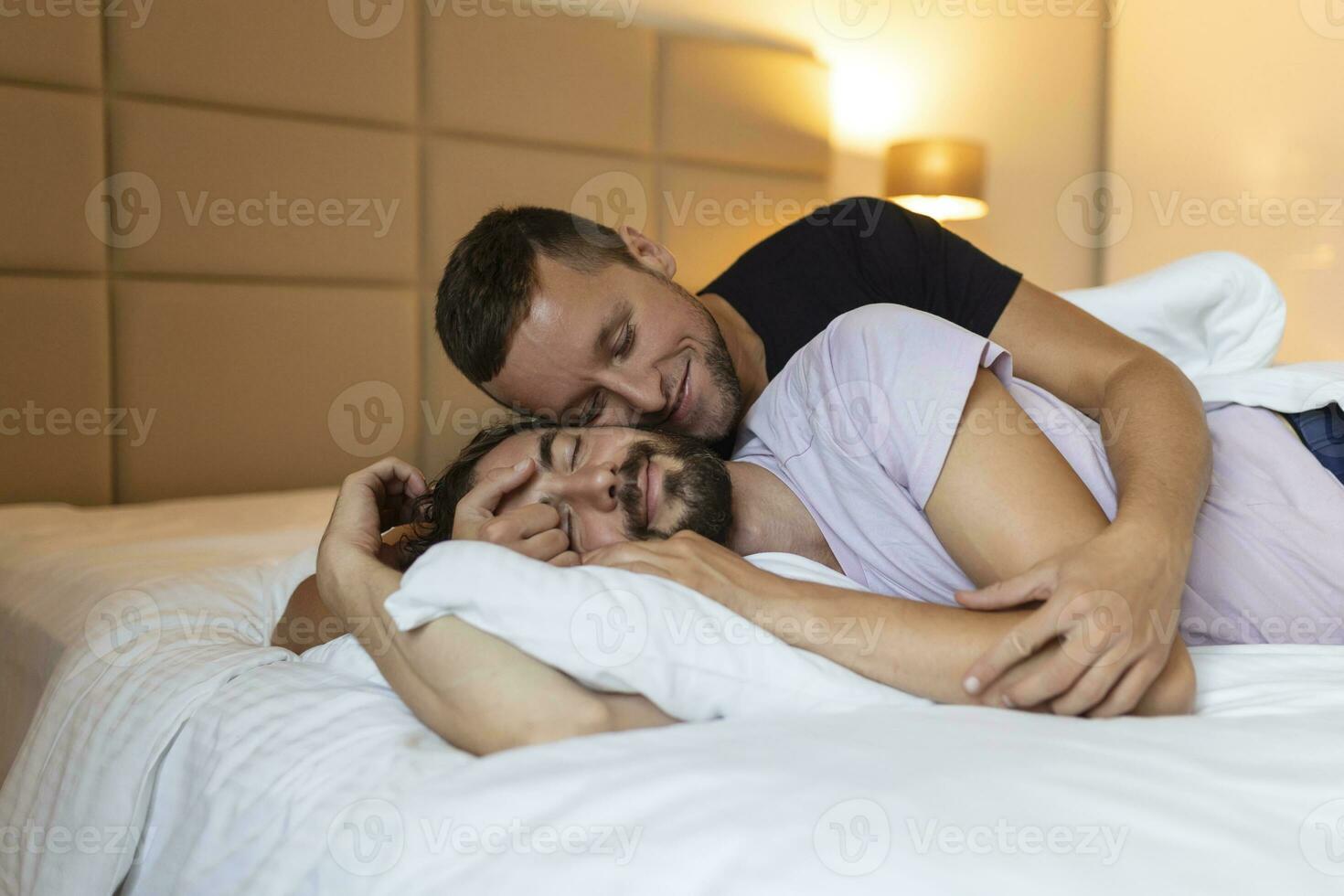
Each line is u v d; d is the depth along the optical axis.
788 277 1.46
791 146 2.78
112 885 0.87
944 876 0.50
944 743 0.64
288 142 2.13
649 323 1.16
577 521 0.96
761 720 0.71
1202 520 1.05
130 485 2.02
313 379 2.18
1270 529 1.04
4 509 1.78
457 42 2.30
